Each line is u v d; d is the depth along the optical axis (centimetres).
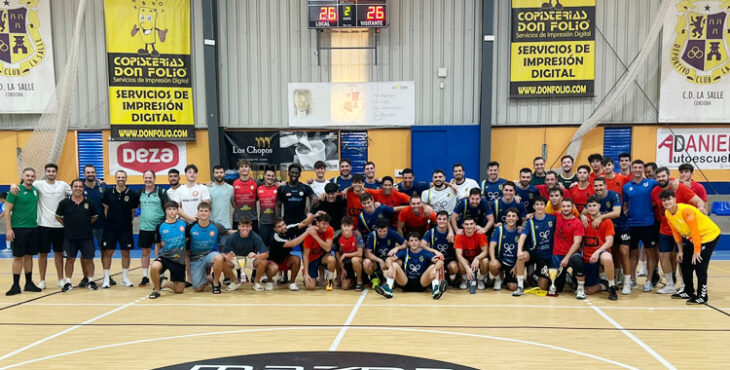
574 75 956
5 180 1017
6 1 983
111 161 1013
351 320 486
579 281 575
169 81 992
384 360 372
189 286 661
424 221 654
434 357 379
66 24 1000
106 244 654
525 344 411
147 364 369
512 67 963
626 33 952
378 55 988
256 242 623
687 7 936
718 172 967
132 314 514
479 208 641
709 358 378
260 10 991
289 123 1002
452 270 623
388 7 967
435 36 979
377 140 998
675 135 966
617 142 973
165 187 1017
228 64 999
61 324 479
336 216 680
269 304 557
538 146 978
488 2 937
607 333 441
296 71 997
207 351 397
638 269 780
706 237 534
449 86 984
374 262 627
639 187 609
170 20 984
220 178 686
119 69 979
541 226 597
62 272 651
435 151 976
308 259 634
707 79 946
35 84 1001
